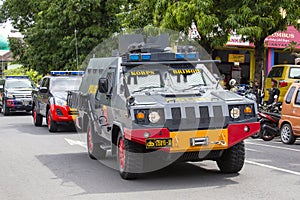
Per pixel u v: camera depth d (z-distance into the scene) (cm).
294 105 1415
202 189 813
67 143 1421
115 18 2748
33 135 1631
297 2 1692
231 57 2719
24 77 2809
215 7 1736
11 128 1894
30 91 2631
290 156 1173
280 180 879
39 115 1950
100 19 2775
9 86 2678
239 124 845
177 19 1680
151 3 1856
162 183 865
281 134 1468
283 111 1461
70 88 1761
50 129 1711
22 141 1473
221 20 1714
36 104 1950
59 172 988
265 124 1516
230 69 2722
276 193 779
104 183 875
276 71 2152
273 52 2727
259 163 1061
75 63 2697
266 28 1695
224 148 839
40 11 3219
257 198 748
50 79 1800
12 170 1014
